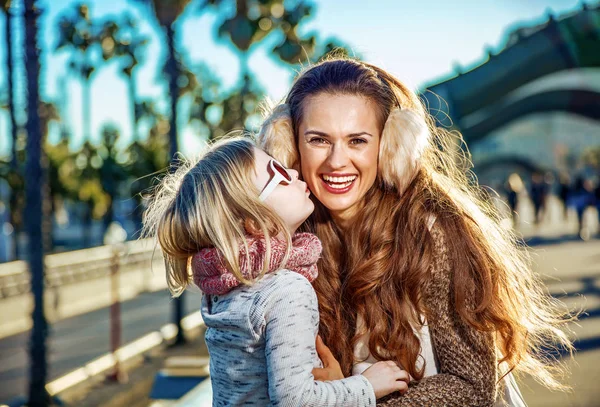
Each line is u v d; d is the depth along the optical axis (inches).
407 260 67.5
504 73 452.1
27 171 255.8
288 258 65.4
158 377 185.6
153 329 397.4
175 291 74.8
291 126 74.7
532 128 2320.4
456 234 66.5
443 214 68.5
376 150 71.3
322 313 71.4
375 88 71.4
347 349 69.9
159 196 77.5
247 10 502.9
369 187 71.6
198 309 480.1
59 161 1123.9
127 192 1092.5
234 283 64.6
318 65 75.6
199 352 334.6
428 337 67.7
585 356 234.7
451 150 83.3
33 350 246.8
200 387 128.1
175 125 395.2
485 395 62.9
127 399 257.3
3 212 708.0
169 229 69.1
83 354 331.6
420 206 69.4
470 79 453.7
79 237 1398.9
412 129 69.6
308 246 68.0
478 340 63.5
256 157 69.7
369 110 70.5
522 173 2544.3
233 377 65.2
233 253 64.3
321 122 70.1
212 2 503.2
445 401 62.3
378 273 68.2
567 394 197.9
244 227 67.2
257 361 64.3
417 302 66.0
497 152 2351.1
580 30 435.5
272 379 61.2
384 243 69.7
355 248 71.9
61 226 1504.7
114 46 1241.4
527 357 78.5
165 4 382.9
